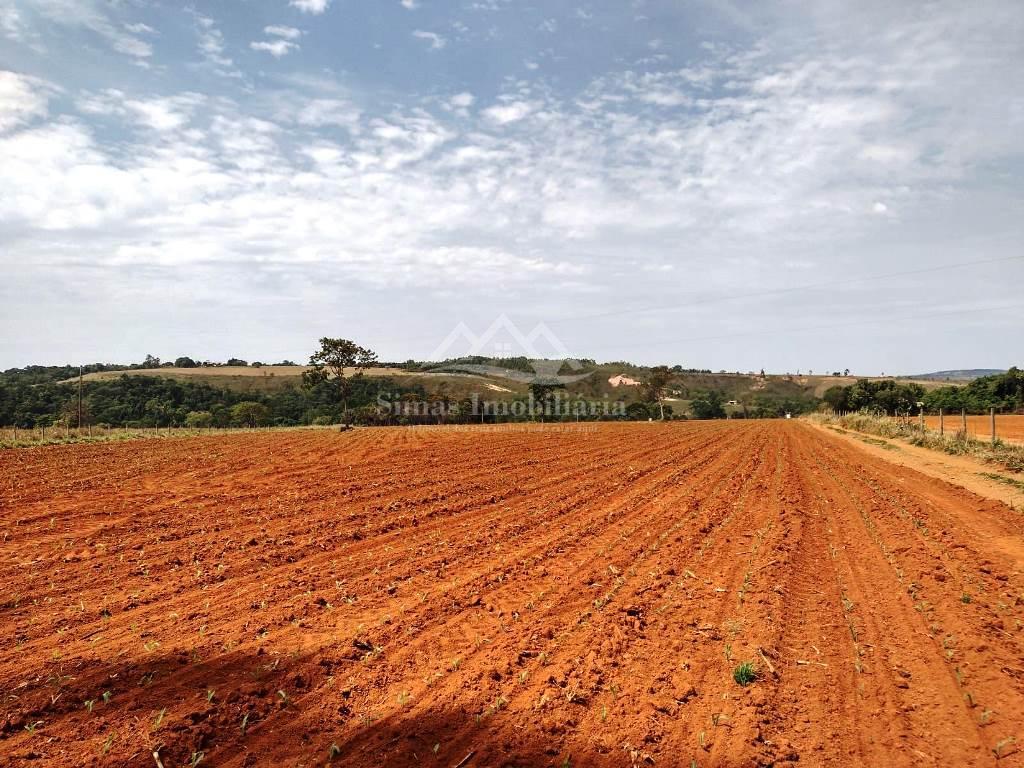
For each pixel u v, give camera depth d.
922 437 34.56
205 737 5.38
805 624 8.15
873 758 5.21
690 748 5.38
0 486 18.14
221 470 22.81
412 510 15.91
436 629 7.97
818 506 16.33
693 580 10.01
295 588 9.53
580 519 14.95
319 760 5.11
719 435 46.47
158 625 7.95
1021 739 5.46
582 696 6.23
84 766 4.94
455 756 5.22
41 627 7.81
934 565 10.55
